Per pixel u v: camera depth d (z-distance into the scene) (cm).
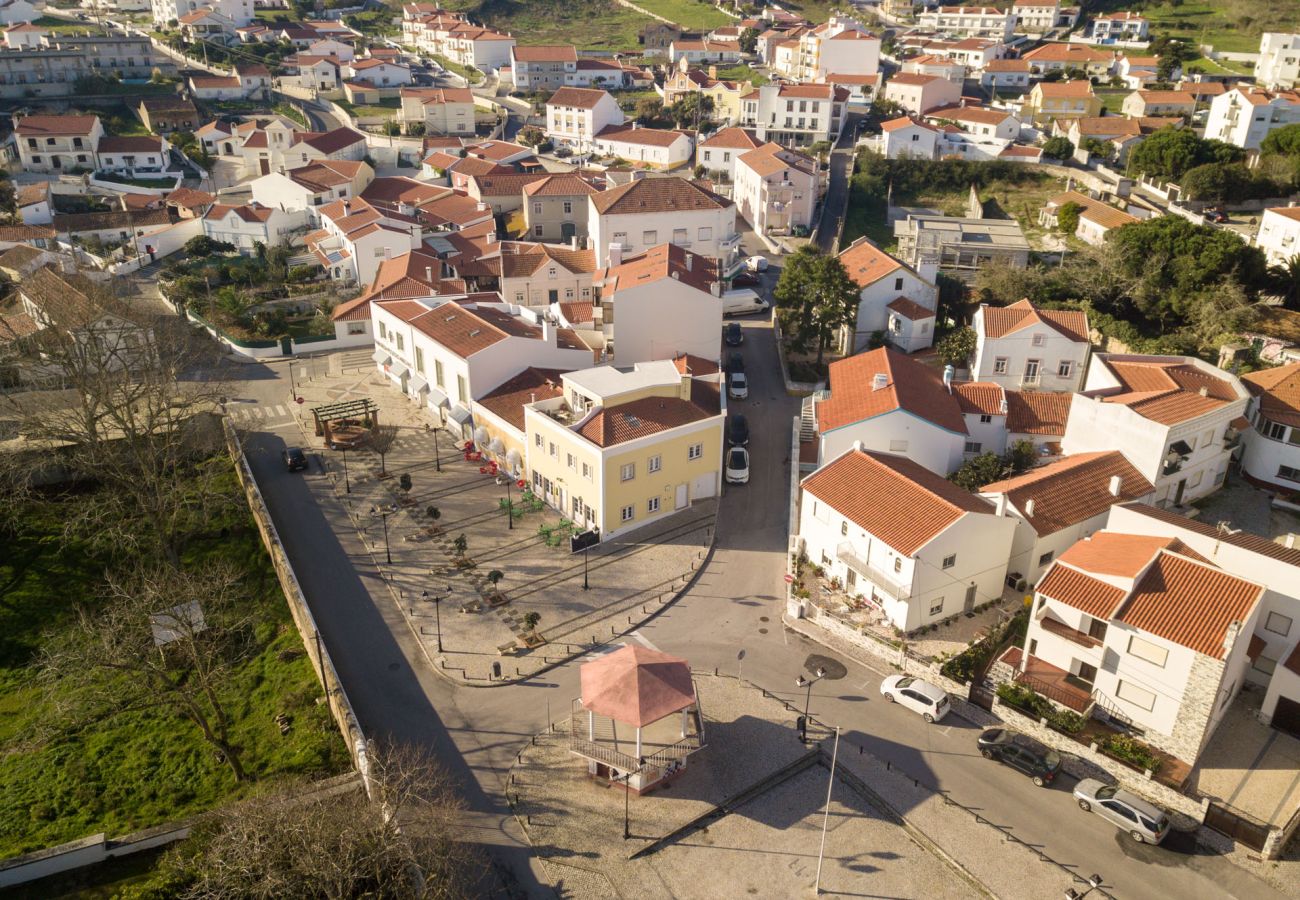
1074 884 3978
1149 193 14225
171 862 3859
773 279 11425
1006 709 4816
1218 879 4003
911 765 4609
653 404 6656
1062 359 7662
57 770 4653
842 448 6744
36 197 13088
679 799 4394
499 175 13725
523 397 7281
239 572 5988
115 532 5981
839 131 16950
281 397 8444
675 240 10788
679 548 6334
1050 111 18625
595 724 4666
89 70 18688
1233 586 4722
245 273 11188
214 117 17938
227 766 4634
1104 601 4853
